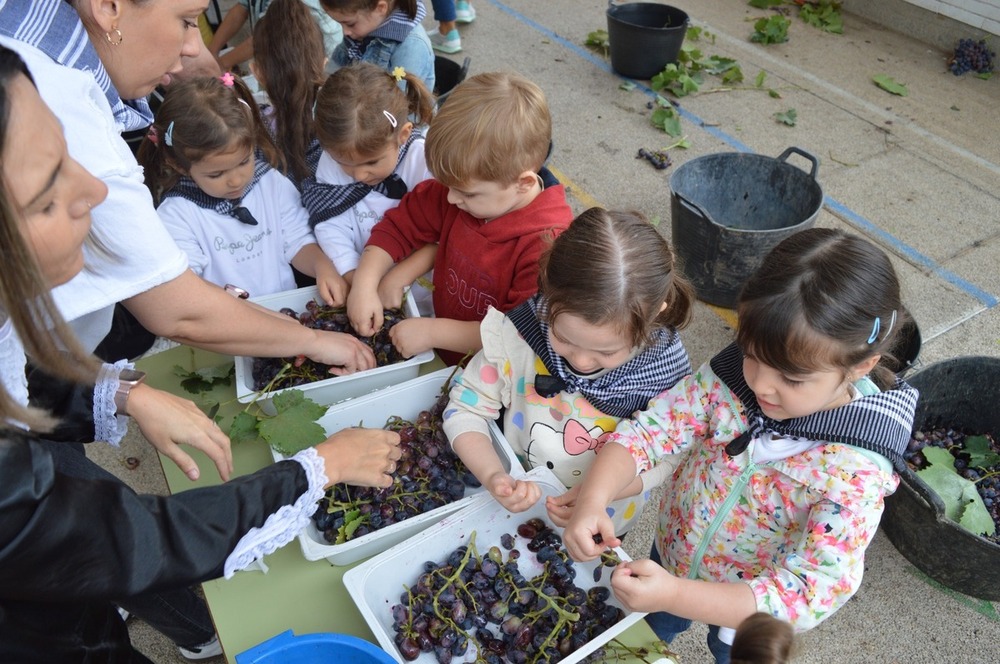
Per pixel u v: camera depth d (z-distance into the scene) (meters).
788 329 1.07
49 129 0.83
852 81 4.86
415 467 1.48
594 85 4.86
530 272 1.65
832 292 1.05
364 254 1.96
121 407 1.32
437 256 1.93
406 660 1.20
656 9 4.86
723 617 1.15
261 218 2.13
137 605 1.68
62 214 0.88
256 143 2.11
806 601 1.15
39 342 0.85
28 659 1.02
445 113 1.60
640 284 1.25
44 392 1.24
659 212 3.79
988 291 3.31
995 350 3.04
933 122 4.45
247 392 1.60
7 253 0.77
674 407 1.39
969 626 2.19
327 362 1.68
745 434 1.28
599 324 1.25
